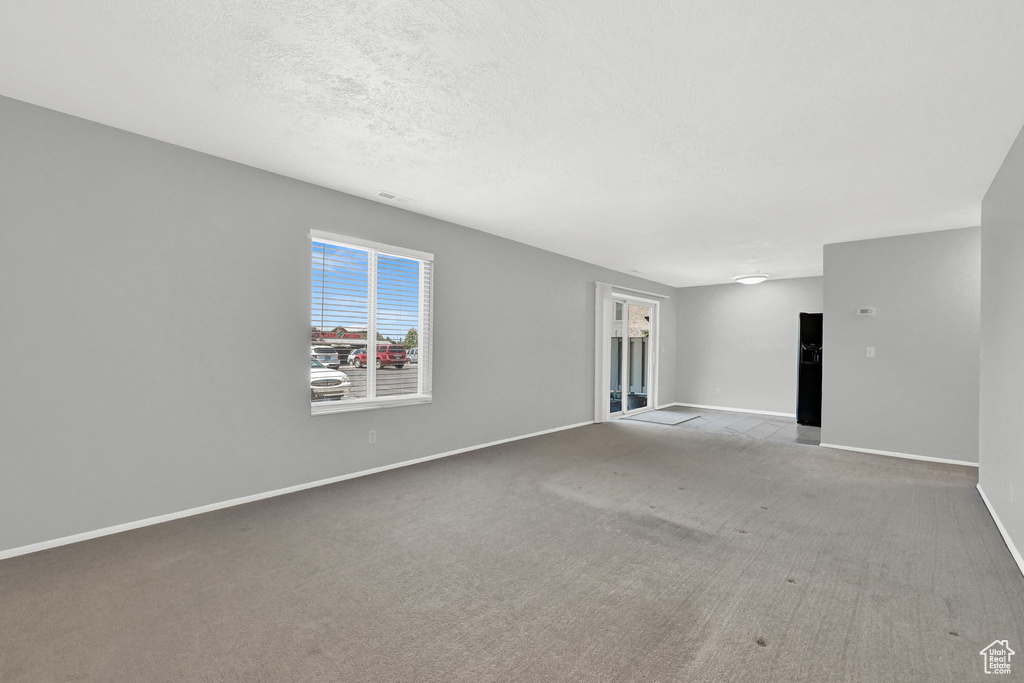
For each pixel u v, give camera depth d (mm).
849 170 3357
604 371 7316
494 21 1874
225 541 2779
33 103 2594
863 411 5328
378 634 1896
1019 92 2311
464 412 5137
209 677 1634
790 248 5898
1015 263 2748
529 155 3188
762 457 5035
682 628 1947
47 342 2643
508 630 1929
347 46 2059
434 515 3240
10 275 2535
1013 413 2746
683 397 9531
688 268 7457
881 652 1788
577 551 2695
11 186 2535
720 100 2451
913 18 1809
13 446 2547
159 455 3035
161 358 3037
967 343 4742
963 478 4250
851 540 2867
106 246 2830
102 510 2826
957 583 2332
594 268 7199
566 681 1626
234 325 3354
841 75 2207
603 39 1976
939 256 4906
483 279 5305
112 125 2834
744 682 1621
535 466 4566
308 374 3766
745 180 3578
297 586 2273
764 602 2154
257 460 3490
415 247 4547
